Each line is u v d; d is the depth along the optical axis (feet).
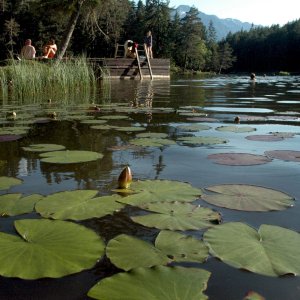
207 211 4.87
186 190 5.70
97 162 7.63
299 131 11.59
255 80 69.36
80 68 34.22
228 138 10.30
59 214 4.77
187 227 4.39
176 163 7.57
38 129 11.75
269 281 3.34
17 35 131.44
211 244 3.95
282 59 239.50
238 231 4.24
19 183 6.23
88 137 10.36
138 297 2.96
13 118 14.37
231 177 6.61
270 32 269.85
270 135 10.69
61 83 31.58
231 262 3.60
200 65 224.12
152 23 192.03
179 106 19.57
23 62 33.19
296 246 3.92
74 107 18.71
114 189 5.86
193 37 207.10
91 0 47.75
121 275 3.28
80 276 3.43
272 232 4.23
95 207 4.99
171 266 3.45
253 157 7.99
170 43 197.47
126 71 57.98
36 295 3.18
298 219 4.77
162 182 6.09
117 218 4.73
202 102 22.30
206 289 3.22
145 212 4.90
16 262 3.57
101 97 25.82
